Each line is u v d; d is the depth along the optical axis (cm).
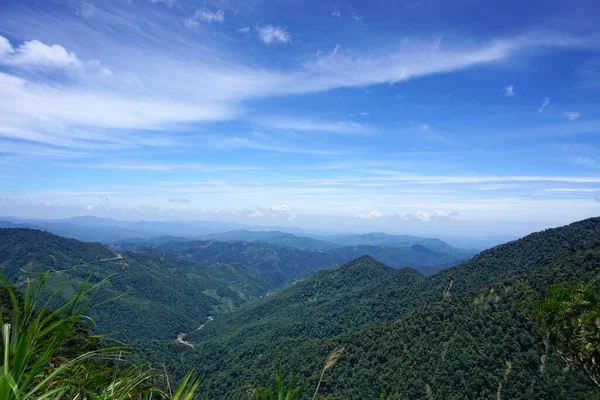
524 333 4453
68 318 272
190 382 299
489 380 4078
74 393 348
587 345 655
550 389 3488
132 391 361
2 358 244
